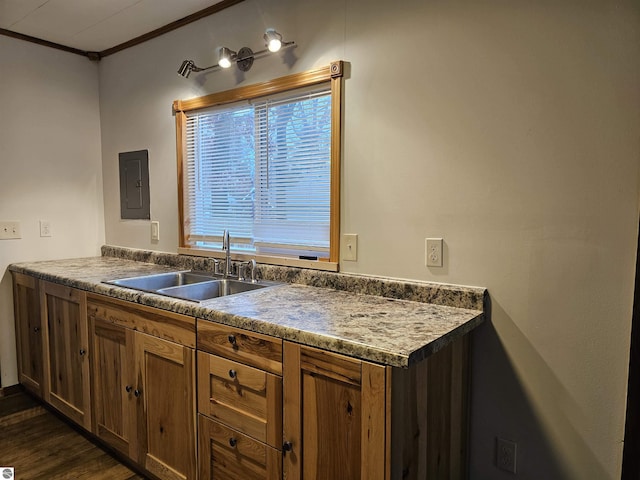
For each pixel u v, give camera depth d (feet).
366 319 4.90
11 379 9.56
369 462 4.01
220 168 8.41
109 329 6.94
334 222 6.55
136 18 8.42
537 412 5.03
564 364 4.84
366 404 4.00
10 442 7.66
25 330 9.12
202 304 5.62
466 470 5.50
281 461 4.74
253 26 7.47
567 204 4.75
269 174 7.61
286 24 7.00
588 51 4.56
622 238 4.46
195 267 8.64
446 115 5.50
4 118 9.21
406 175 5.86
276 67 7.18
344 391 4.17
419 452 4.35
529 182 4.97
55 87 9.93
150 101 9.42
